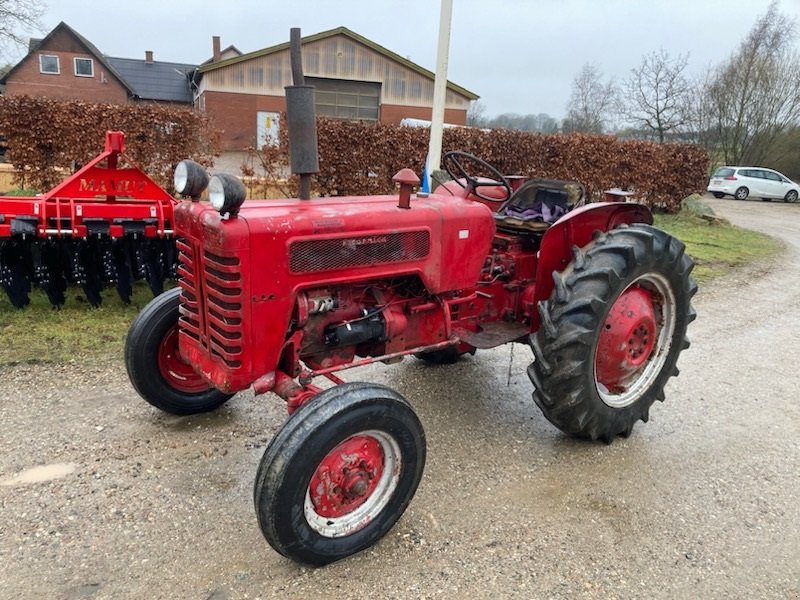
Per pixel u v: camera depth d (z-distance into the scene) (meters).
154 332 3.33
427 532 2.72
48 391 3.79
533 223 3.85
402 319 3.07
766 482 3.24
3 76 34.41
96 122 8.27
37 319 5.00
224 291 2.50
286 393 2.61
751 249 10.69
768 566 2.61
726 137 28.23
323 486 2.42
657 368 3.67
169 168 8.67
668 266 3.48
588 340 3.14
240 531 2.66
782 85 27.09
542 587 2.43
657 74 30.03
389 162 10.44
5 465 3.01
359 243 2.76
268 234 2.48
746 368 4.84
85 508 2.74
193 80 30.86
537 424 3.75
